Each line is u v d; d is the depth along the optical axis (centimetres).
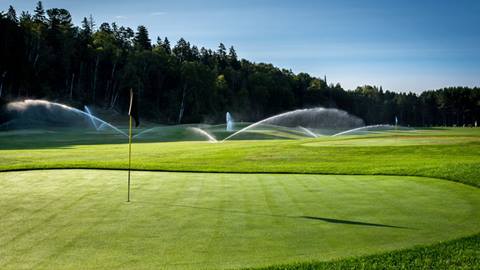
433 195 1287
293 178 1662
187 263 701
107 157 2484
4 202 1159
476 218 1002
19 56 8206
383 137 3666
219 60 14912
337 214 1037
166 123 9912
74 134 5638
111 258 723
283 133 6806
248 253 751
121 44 12631
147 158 2434
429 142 3067
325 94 14025
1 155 2531
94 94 9825
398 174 1753
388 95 16950
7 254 743
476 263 702
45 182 1513
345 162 2267
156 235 857
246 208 1100
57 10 10338
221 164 2175
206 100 10712
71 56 9856
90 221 963
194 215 1021
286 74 15412
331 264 691
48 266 688
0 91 7869
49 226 920
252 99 12194
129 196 1255
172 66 11156
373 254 742
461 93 16050
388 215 1028
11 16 10156
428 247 777
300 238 839
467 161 2108
